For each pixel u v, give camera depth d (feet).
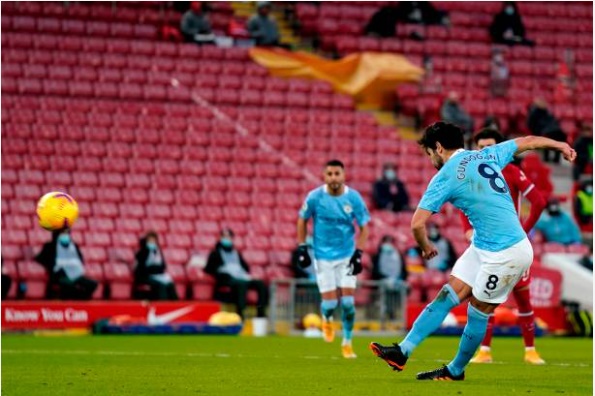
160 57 252.42
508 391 78.33
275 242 220.02
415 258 213.25
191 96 247.29
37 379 89.71
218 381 87.56
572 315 192.95
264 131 244.63
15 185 216.95
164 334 181.78
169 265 208.64
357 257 121.29
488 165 81.51
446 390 78.48
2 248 201.57
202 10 267.59
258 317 193.36
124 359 117.39
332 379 89.10
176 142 236.22
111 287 201.57
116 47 249.96
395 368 81.51
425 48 275.59
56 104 235.20
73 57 245.24
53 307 178.60
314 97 255.91
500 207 80.53
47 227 101.19
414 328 81.56
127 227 215.31
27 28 246.27
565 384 85.87
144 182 225.97
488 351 116.26
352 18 279.28
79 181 222.07
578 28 289.74
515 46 280.31
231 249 195.72
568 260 208.85
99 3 256.93
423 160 248.11
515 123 267.18
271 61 259.60
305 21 277.44
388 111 264.52
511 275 80.48
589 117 270.05
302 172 237.86
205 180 230.27
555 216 231.30
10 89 235.61
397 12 276.62
